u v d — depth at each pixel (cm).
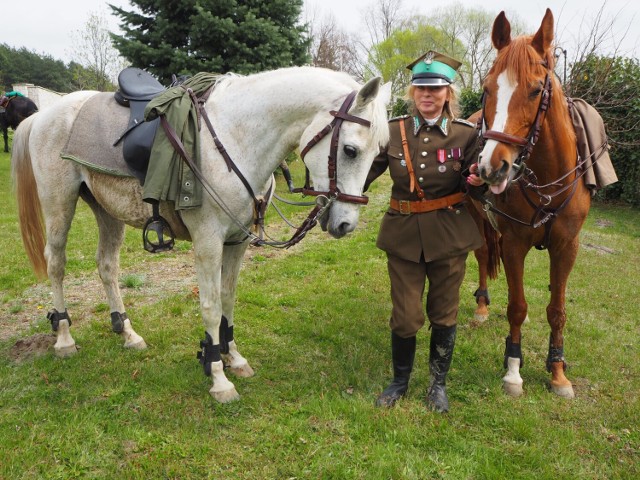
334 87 240
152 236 655
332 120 231
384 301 438
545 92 235
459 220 256
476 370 318
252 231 285
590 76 878
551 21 235
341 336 365
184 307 414
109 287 348
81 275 505
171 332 367
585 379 312
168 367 316
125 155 266
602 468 229
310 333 371
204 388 291
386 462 227
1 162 1302
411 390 292
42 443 240
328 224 241
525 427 254
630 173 946
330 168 231
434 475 224
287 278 499
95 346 342
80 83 2295
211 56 893
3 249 585
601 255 616
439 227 253
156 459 230
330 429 254
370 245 624
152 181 243
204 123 259
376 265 539
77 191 310
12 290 457
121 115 289
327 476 221
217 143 252
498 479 220
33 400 277
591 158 282
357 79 278
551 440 248
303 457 233
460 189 260
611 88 888
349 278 494
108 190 287
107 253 344
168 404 275
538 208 270
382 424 255
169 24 891
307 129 241
